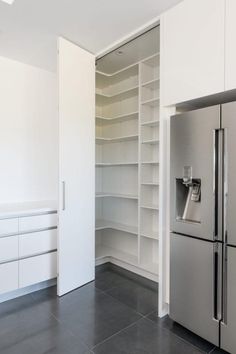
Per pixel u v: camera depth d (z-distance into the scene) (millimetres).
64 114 2473
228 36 1663
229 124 1626
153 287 2705
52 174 3297
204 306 1775
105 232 3754
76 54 2582
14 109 2945
